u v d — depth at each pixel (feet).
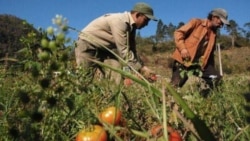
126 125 6.66
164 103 4.86
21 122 6.49
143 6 22.56
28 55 5.60
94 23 22.80
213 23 26.68
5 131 6.81
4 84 10.51
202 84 14.78
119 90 6.84
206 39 26.45
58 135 6.73
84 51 21.95
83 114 7.31
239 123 9.46
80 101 7.41
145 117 8.87
